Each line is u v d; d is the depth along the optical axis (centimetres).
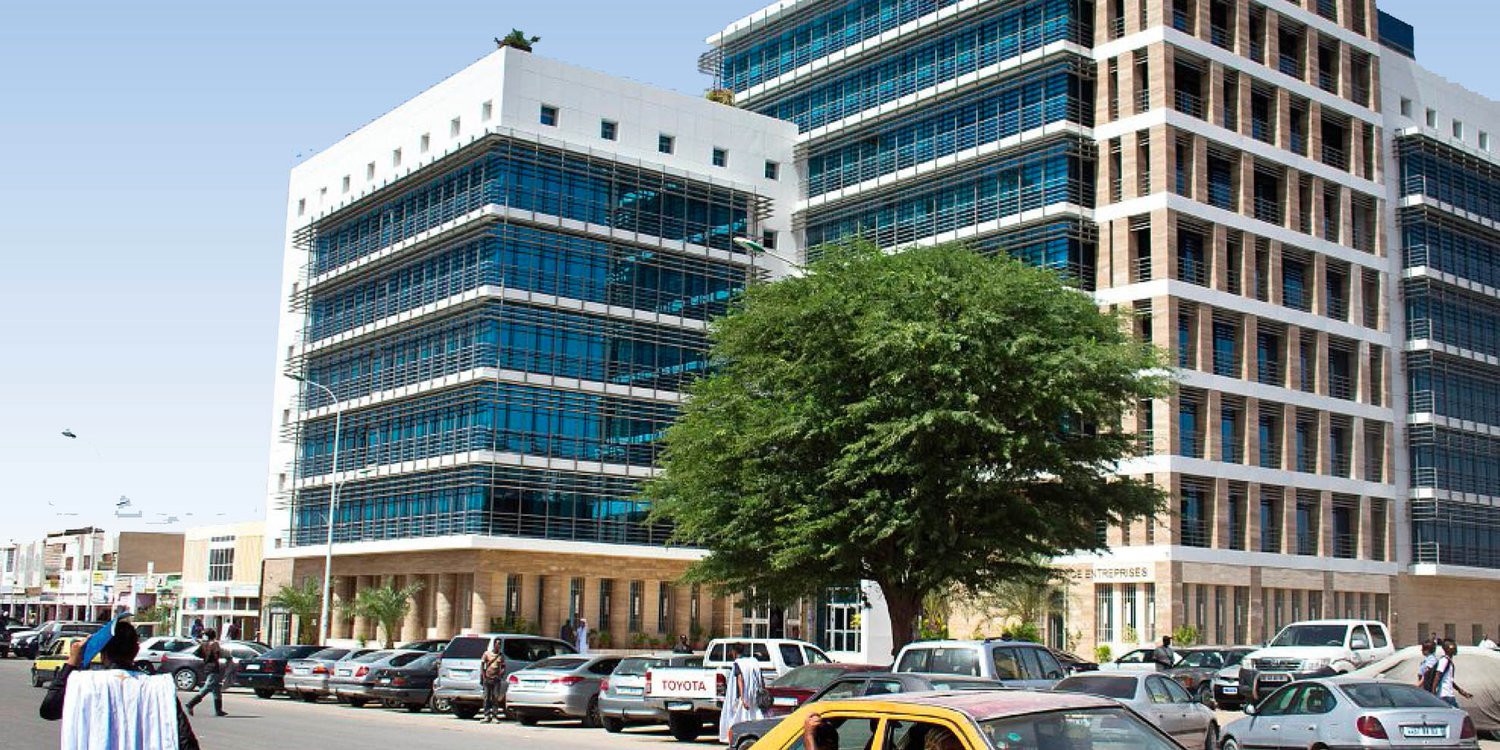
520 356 6044
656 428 6384
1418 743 2125
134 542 11600
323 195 7500
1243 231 6050
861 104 7100
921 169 6612
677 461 3919
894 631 3569
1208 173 6044
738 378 3778
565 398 6138
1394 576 6469
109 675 933
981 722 857
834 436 3456
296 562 7181
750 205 6875
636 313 6375
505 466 5934
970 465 3344
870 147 6969
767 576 3747
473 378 5994
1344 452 6391
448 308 6188
